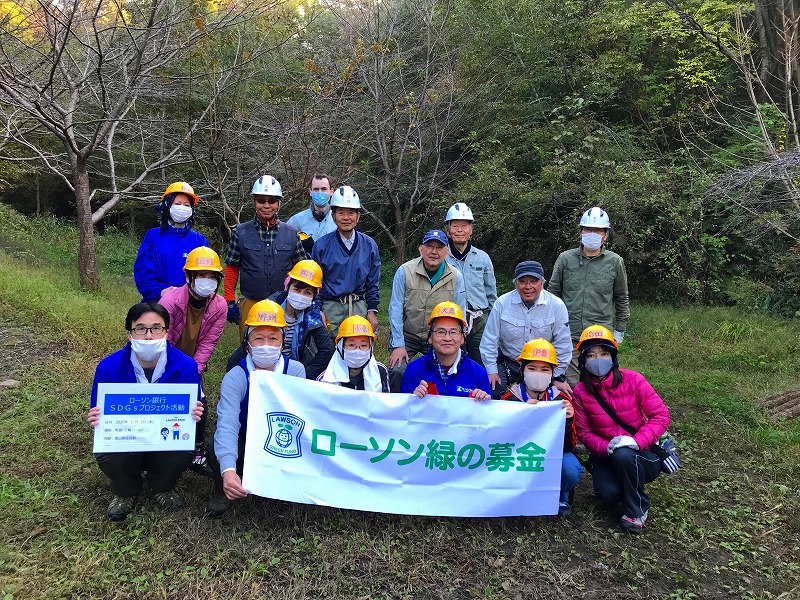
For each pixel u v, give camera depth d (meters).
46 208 19.23
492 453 3.88
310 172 9.38
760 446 5.21
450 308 3.95
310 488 3.70
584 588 3.22
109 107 9.45
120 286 10.48
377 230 16.48
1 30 7.85
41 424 4.59
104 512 3.59
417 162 11.91
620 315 5.42
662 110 13.45
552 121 12.73
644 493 3.87
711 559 3.59
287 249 5.09
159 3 7.95
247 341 3.82
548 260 12.47
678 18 12.42
